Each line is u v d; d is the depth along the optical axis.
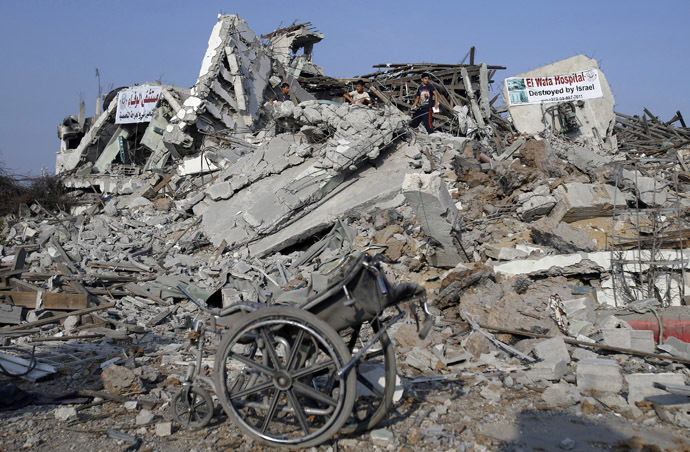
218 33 17.80
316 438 3.75
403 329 6.34
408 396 4.78
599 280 7.63
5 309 7.64
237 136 17.12
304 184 11.75
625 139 19.58
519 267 7.80
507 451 3.82
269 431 4.10
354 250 9.47
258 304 4.04
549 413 4.47
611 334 5.79
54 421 4.44
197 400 4.46
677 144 16.31
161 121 19.20
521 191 10.12
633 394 4.62
